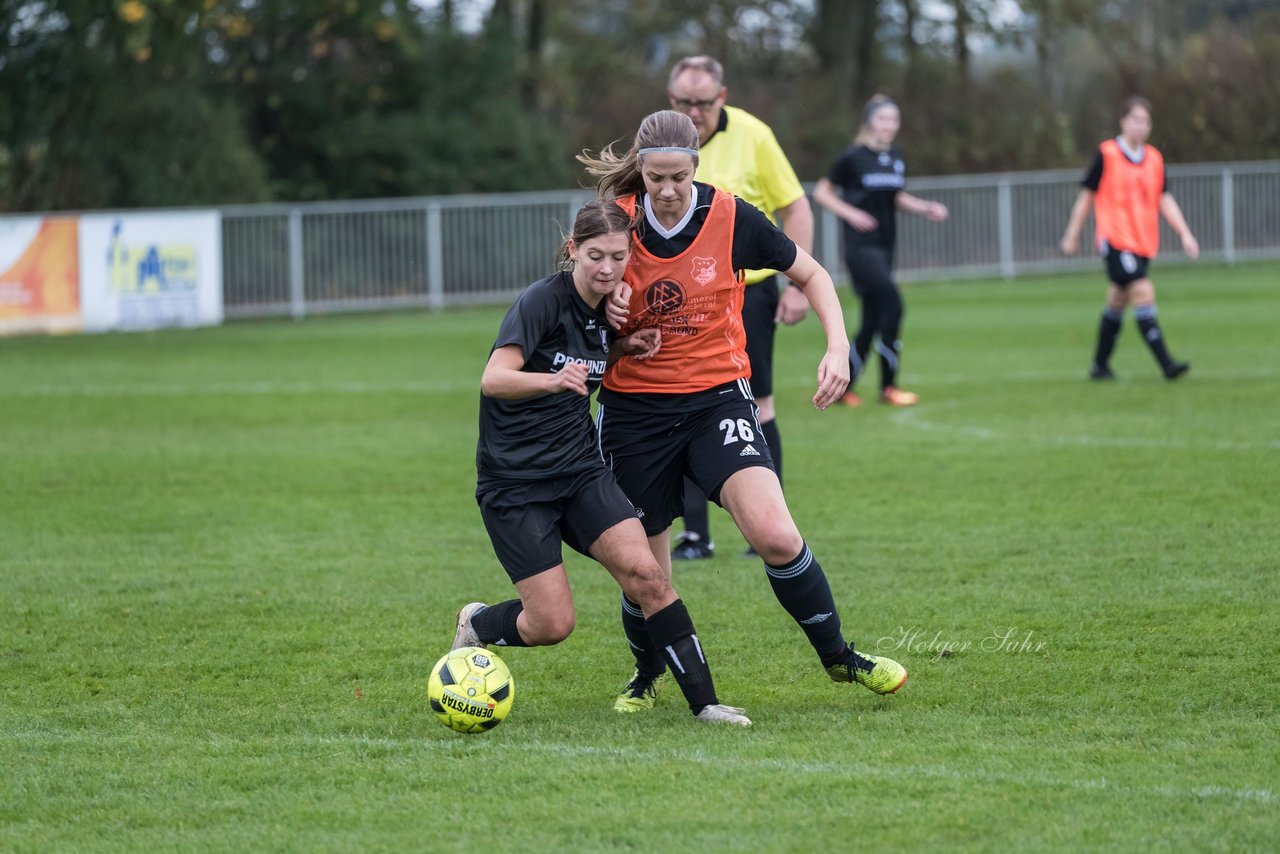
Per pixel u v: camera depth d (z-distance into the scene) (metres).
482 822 14.26
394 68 129.00
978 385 53.41
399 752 16.69
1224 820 13.78
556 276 17.75
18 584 26.28
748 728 17.33
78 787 15.65
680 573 26.61
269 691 19.67
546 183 129.88
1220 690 18.41
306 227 94.19
